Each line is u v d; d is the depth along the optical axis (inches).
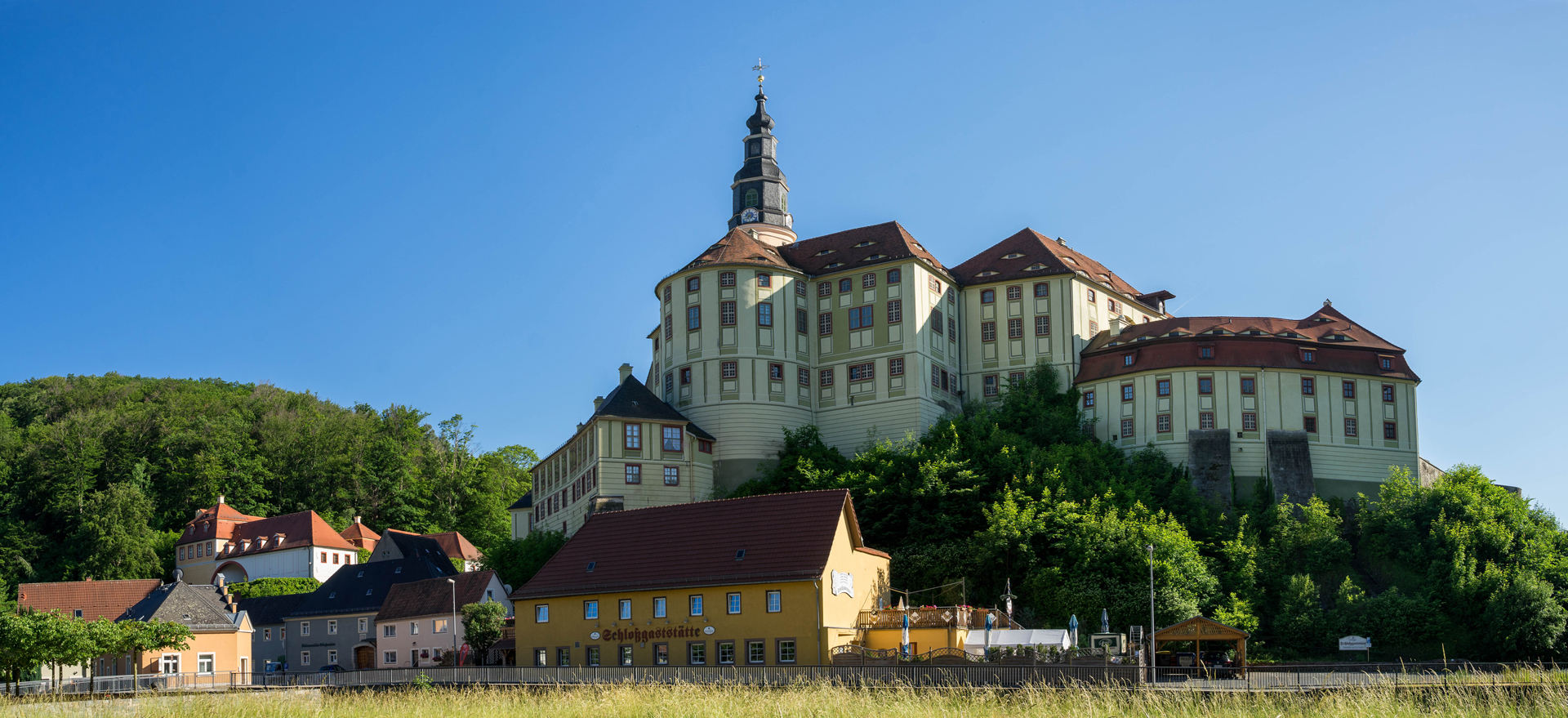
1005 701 1583.4
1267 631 2800.2
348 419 6378.0
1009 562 2758.4
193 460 5536.4
